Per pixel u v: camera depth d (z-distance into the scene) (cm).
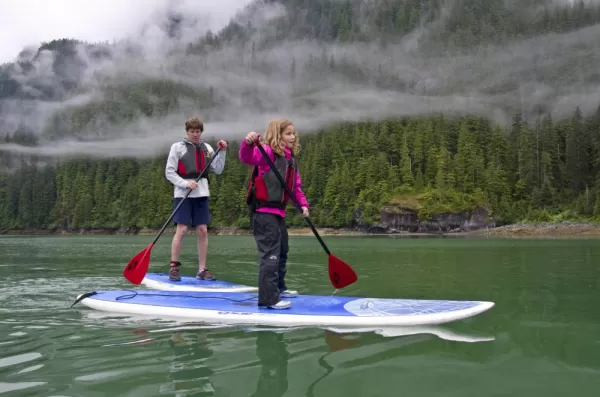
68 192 12350
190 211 591
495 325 349
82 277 708
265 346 297
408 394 211
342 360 265
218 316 383
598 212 6912
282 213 421
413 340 307
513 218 7400
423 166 9112
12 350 291
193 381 232
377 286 592
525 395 209
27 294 531
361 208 7669
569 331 329
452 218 7175
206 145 605
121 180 13325
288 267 870
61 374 244
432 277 696
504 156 9256
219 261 1065
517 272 760
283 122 424
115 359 271
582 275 705
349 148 10069
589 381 226
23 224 12475
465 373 240
